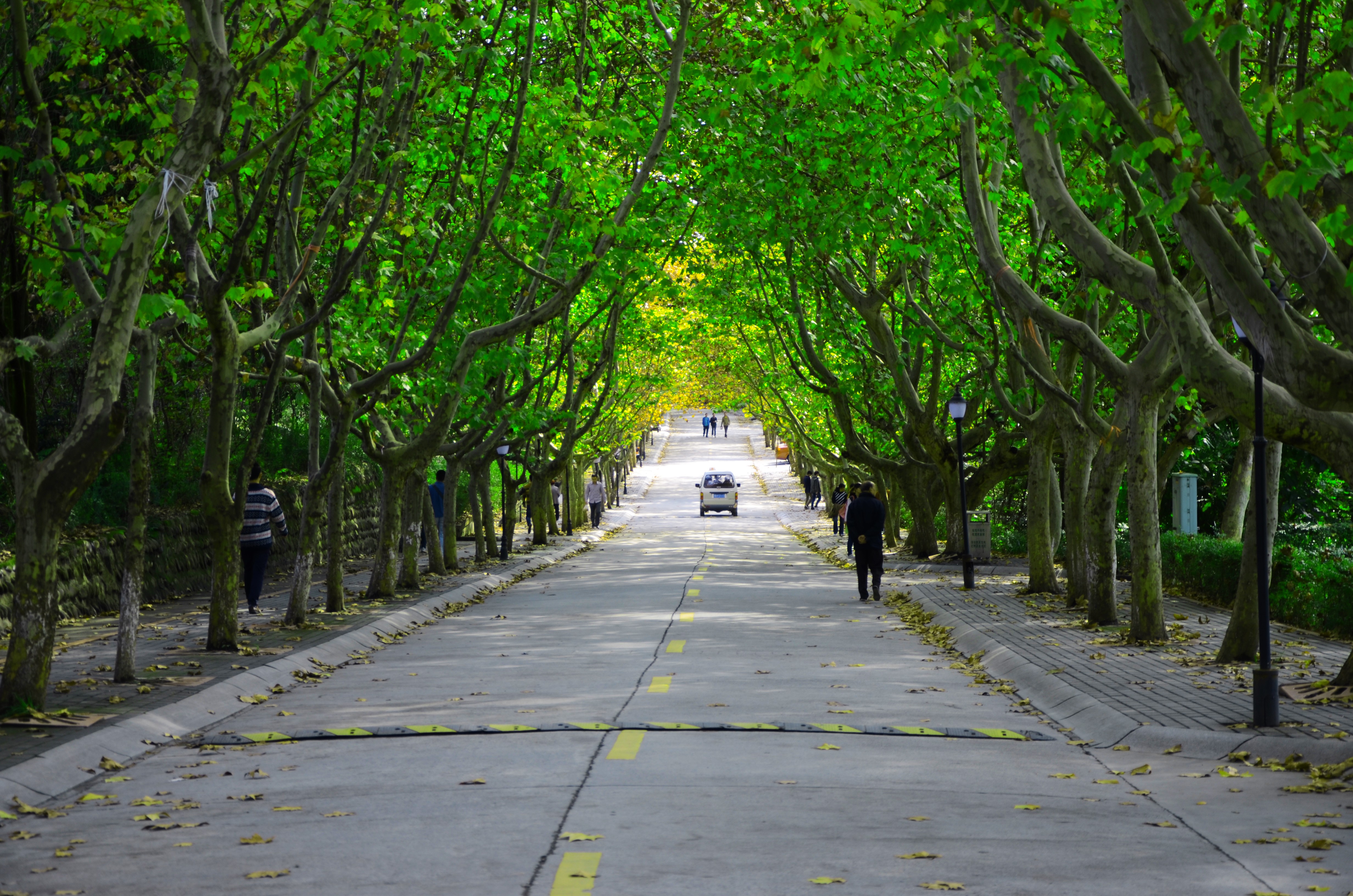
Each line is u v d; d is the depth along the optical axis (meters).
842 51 10.57
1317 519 29.73
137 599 12.53
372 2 11.87
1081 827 7.18
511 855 6.46
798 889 5.90
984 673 13.93
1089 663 13.67
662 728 10.16
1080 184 16.67
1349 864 6.43
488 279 20.28
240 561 18.72
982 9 9.08
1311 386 8.71
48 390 22.67
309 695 12.40
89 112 12.48
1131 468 15.63
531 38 15.73
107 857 6.55
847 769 8.67
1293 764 8.85
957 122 16.27
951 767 8.87
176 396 26.25
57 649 15.12
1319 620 16.64
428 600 21.97
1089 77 8.98
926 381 33.66
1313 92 7.61
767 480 96.19
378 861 6.39
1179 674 12.87
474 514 32.97
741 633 17.45
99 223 11.52
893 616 20.28
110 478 24.14
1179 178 8.14
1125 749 9.66
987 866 6.34
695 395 65.38
